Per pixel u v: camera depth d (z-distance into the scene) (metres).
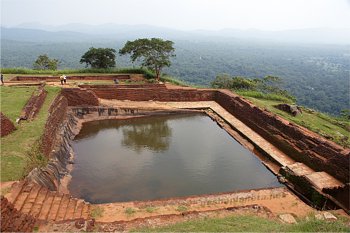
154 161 22.28
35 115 22.44
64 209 13.08
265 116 27.31
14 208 10.81
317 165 19.69
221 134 28.81
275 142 24.61
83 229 10.93
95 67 47.03
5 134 18.17
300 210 15.23
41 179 15.20
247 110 30.58
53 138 21.47
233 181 19.59
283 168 20.19
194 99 37.50
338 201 15.88
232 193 16.80
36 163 16.19
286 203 15.97
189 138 27.59
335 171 18.28
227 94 36.03
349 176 17.25
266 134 26.16
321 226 11.49
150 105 34.53
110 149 24.45
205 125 31.42
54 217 12.14
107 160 22.17
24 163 15.13
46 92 29.53
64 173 19.17
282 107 32.44
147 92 36.00
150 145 25.66
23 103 24.72
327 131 26.14
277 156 22.47
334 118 34.41
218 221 11.84
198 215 12.68
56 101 27.81
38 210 12.09
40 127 20.14
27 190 12.90
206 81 120.31
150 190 18.06
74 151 23.77
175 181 19.28
